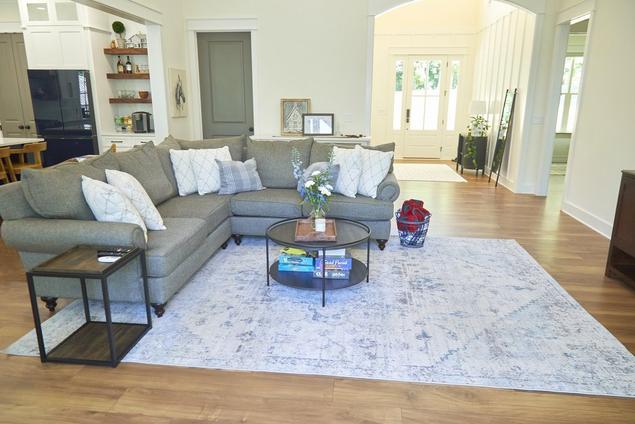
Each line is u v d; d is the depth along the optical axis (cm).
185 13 595
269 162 439
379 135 977
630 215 311
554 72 579
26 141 539
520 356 232
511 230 454
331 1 577
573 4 522
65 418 188
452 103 951
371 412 192
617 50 428
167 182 374
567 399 200
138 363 226
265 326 261
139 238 248
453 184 703
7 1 696
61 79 593
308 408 194
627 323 267
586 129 486
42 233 248
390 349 238
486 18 827
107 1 421
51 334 252
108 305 215
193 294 302
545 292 308
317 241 286
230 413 191
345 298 297
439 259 369
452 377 215
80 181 271
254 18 589
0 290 309
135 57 634
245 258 371
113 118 641
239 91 630
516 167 641
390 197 382
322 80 600
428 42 924
